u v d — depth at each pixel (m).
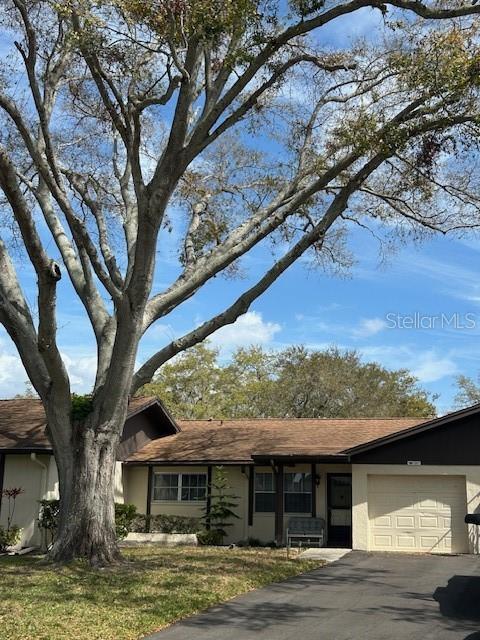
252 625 9.11
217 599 10.77
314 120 16.62
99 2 11.27
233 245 15.33
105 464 13.76
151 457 23.08
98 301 15.62
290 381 42.22
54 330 13.23
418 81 12.52
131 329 13.57
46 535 19.02
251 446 22.88
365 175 14.26
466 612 10.23
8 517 20.23
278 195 16.33
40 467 20.41
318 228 14.20
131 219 16.86
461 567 15.82
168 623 9.17
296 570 14.38
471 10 12.06
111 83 12.76
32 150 13.61
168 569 13.25
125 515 20.39
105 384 13.93
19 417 22.58
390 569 15.30
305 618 9.62
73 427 13.88
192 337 14.46
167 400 42.69
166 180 13.11
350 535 21.92
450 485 20.19
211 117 13.07
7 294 14.49
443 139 13.30
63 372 13.70
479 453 20.03
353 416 41.56
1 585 11.14
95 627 8.62
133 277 13.36
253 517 22.64
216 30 11.66
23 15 12.52
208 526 22.30
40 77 14.85
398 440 20.47
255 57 12.66
